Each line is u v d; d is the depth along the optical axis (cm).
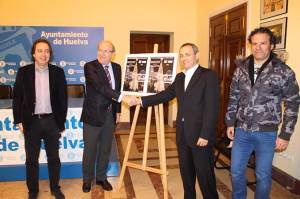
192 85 217
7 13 531
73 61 537
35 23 541
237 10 405
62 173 312
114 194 279
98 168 292
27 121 240
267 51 190
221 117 463
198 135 215
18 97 239
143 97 259
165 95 253
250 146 206
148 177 323
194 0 582
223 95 457
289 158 295
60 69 251
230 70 433
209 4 512
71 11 548
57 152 258
